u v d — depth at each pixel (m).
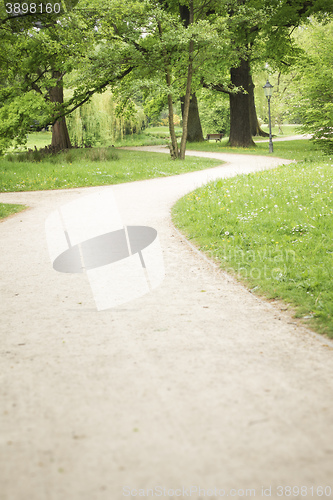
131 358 3.58
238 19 25.08
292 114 22.48
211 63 27.73
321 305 4.50
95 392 3.04
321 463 2.23
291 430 2.52
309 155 25.78
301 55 31.75
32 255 7.32
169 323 4.36
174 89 24.53
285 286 5.23
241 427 2.57
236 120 34.88
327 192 10.34
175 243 7.78
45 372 3.38
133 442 2.46
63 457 2.35
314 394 2.93
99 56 23.42
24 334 4.20
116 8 21.22
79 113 41.41
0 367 3.51
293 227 7.76
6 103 26.69
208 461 2.27
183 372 3.30
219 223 8.62
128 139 58.19
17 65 21.83
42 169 19.73
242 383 3.11
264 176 14.38
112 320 4.48
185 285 5.59
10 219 10.97
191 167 22.22
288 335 3.99
